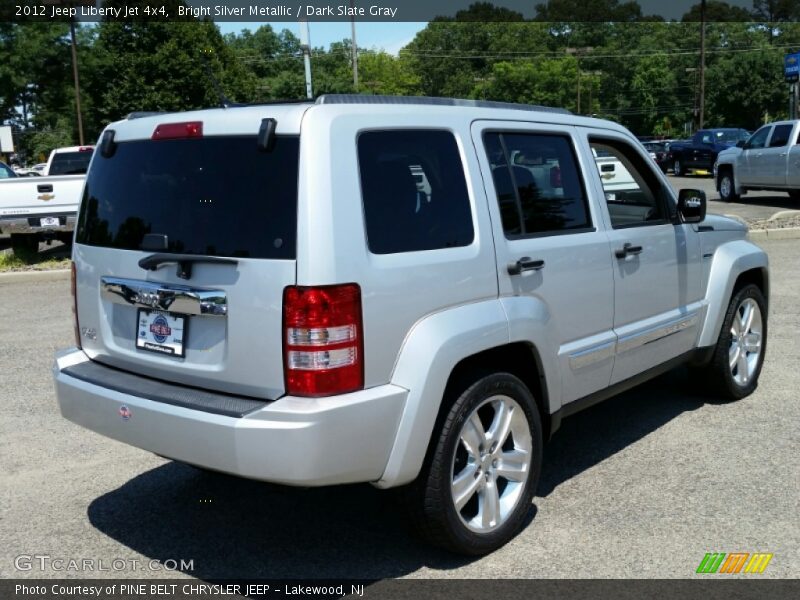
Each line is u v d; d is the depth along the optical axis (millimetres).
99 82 63938
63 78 65938
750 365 5918
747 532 3824
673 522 3947
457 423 3457
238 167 3268
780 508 4066
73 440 5297
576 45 128750
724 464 4656
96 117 59875
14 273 12031
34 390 6398
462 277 3508
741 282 5801
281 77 67312
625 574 3480
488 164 3781
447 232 3510
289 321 3062
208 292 3273
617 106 113688
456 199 3588
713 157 31312
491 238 3676
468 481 3574
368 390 3184
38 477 4699
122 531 4023
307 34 11656
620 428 5332
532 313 3793
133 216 3645
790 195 20844
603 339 4367
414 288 3312
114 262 3703
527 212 3945
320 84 68750
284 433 3021
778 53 80500
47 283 11820
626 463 4723
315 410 3027
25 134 67250
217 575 3592
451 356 3365
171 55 47938
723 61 82750
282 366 3102
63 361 3984
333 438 3068
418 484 3430
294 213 3086
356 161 3207
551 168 4172
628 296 4562
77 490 4520
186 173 3426
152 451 3412
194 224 3369
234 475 3207
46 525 4090
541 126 4164
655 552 3660
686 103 108375
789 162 18953
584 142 4418
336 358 3076
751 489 4301
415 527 3525
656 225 4852
